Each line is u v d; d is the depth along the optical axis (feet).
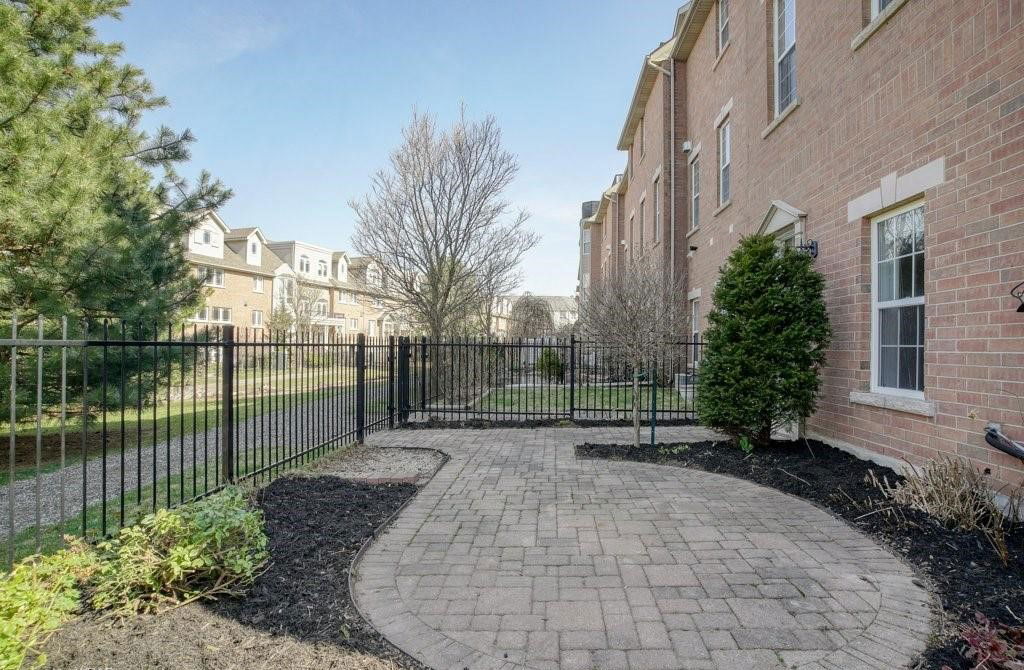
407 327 53.67
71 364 22.11
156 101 31.68
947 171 15.31
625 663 8.00
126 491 18.52
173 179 31.19
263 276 122.83
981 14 14.07
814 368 21.31
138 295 25.95
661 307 40.60
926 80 16.19
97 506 16.58
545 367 59.77
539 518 14.66
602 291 48.08
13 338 9.19
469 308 47.70
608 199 89.30
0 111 19.39
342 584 10.51
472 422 31.35
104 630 8.64
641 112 63.98
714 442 24.11
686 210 50.96
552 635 8.80
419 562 11.79
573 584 10.66
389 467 20.88
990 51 13.79
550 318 84.23
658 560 11.80
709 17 43.60
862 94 19.65
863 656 8.12
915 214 17.53
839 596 10.04
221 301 111.45
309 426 26.25
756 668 7.85
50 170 21.07
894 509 14.01
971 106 14.43
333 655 8.16
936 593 10.06
